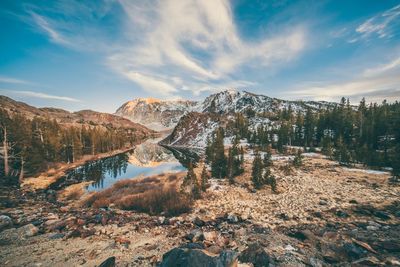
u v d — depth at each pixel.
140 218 22.78
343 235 16.22
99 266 12.41
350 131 76.94
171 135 172.75
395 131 58.78
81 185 40.78
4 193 31.25
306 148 75.25
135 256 14.39
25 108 192.00
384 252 13.52
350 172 41.16
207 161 63.06
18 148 41.81
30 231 18.23
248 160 60.12
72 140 66.19
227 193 32.38
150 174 51.72
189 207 26.03
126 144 138.12
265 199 28.88
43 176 44.94
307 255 13.70
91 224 20.62
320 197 27.62
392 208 22.39
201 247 14.27
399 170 34.31
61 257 14.41
